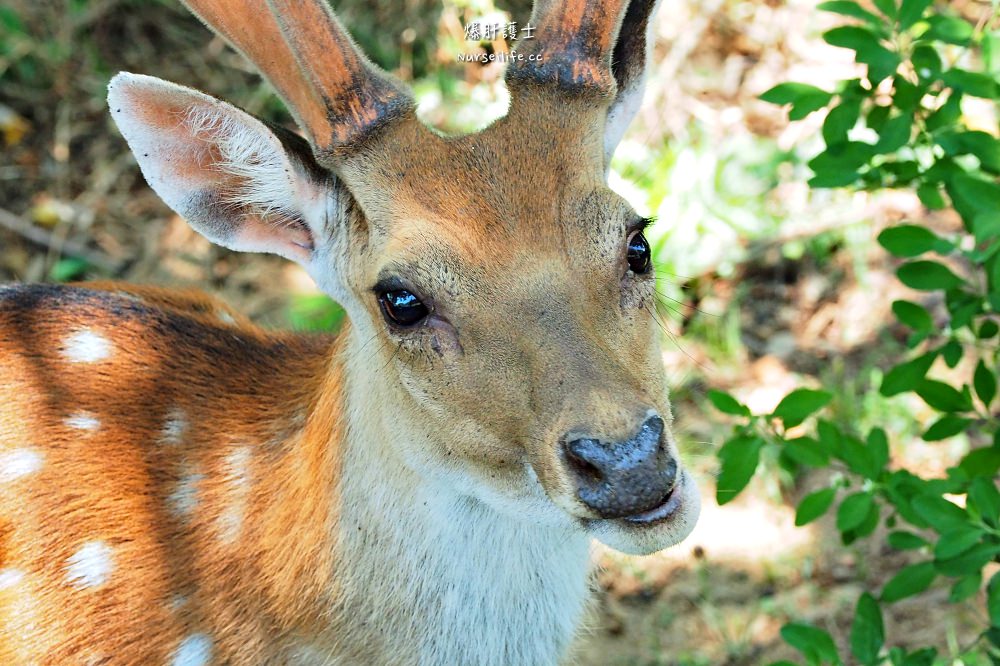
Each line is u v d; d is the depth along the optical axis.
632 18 5.90
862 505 6.72
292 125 11.76
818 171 7.06
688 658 8.55
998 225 6.22
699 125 11.23
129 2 12.19
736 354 10.11
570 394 4.99
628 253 5.40
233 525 6.29
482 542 5.95
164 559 6.33
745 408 6.96
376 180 5.50
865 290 10.30
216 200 6.00
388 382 5.64
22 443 6.51
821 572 8.87
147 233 11.37
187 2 5.57
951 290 7.04
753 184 10.70
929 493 6.53
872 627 6.73
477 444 5.40
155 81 5.59
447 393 5.37
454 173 5.40
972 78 6.89
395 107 5.53
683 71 11.60
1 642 6.42
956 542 6.22
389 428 5.73
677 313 10.27
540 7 5.65
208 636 6.30
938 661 7.03
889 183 7.21
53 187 11.52
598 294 5.24
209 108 5.72
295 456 6.20
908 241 6.72
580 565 6.26
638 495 4.88
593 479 4.91
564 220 5.28
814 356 10.08
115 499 6.41
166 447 6.49
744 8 11.93
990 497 6.39
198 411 6.55
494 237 5.24
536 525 5.95
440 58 11.51
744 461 6.76
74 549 6.37
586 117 5.56
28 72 11.85
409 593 6.02
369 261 5.59
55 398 6.59
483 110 11.17
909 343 7.11
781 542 9.04
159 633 6.32
